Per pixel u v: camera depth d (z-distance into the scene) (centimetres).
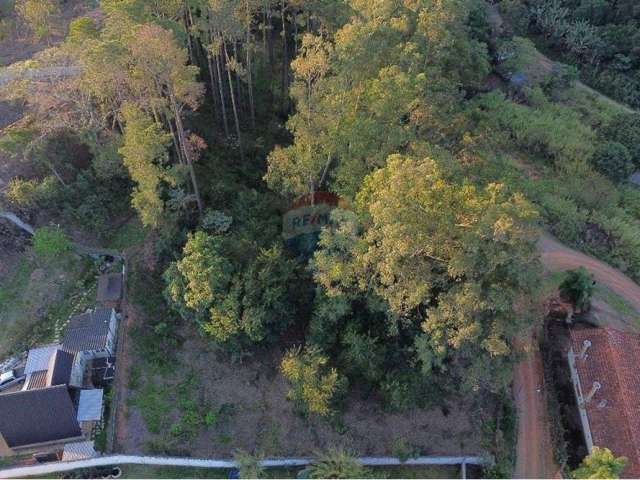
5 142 5675
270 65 7269
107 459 4294
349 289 4756
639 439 4553
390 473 4641
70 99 5219
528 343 4559
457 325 4094
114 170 5425
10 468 4281
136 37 4438
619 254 6619
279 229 5500
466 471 4678
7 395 4309
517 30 9919
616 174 7488
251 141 6431
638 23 9688
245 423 4759
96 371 4822
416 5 5569
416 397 4784
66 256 5381
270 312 4822
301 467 4550
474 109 7475
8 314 5072
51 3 6931
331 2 5966
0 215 5278
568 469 4784
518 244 3681
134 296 5153
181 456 4488
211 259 4603
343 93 4784
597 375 5047
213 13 5244
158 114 5638
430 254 4047
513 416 5078
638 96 9181
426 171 3719
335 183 4959
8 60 6862
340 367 4903
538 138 7788
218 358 5022
